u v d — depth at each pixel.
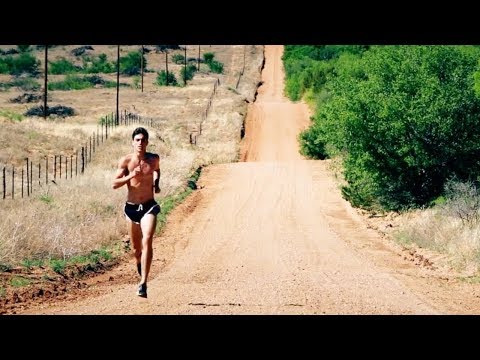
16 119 47.19
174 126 59.69
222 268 14.14
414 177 24.09
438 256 16.25
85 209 18.34
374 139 23.38
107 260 14.09
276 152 55.16
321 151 51.97
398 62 24.14
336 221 23.55
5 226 13.38
